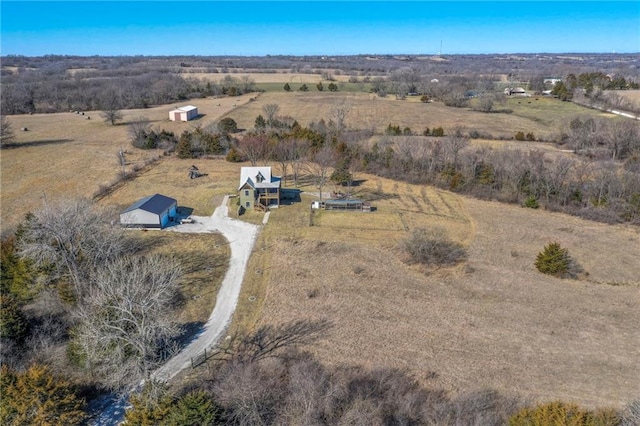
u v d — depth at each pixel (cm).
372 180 7538
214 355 3456
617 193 6212
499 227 5756
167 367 3309
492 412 2859
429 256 4928
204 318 3912
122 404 2984
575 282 4534
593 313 4038
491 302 4184
